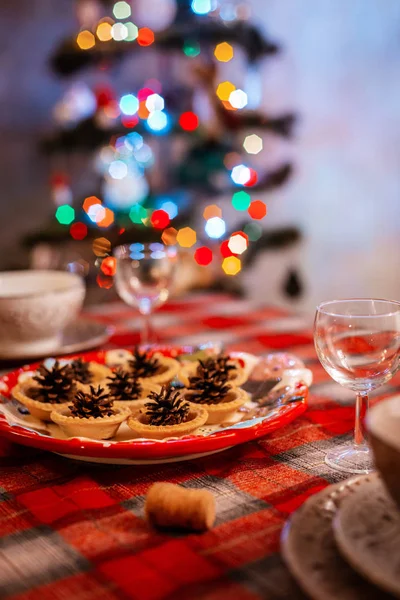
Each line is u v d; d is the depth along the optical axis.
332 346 0.83
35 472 0.84
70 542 0.73
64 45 2.77
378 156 3.71
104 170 3.02
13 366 1.14
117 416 0.87
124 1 2.86
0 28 4.01
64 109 3.00
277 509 0.77
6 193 4.08
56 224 2.79
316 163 3.81
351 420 0.94
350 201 3.79
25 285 1.28
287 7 3.75
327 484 0.80
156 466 0.85
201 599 0.66
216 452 0.87
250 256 2.98
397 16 3.56
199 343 1.22
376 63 3.64
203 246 2.88
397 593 0.61
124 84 3.89
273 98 3.80
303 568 0.65
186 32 2.66
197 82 3.02
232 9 2.79
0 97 4.05
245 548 0.71
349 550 0.64
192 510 0.73
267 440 0.89
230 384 0.93
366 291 3.80
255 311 1.41
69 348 1.15
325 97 3.76
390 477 0.65
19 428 0.85
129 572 0.69
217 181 3.04
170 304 1.49
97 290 3.03
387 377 0.84
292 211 3.87
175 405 0.87
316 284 3.87
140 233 2.64
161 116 2.71
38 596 0.67
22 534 0.74
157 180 3.44
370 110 3.69
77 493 0.80
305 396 0.91
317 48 3.73
